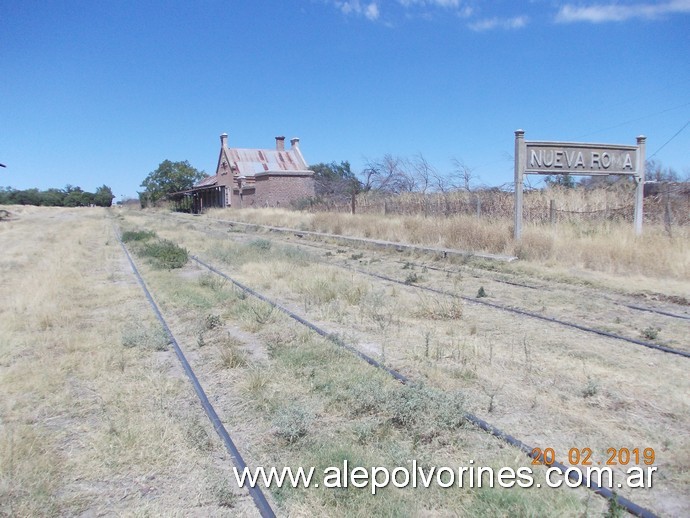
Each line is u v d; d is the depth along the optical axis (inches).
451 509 141.6
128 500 149.4
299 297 414.6
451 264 575.8
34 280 481.4
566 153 587.8
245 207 2065.7
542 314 351.3
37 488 153.6
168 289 449.7
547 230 609.3
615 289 418.6
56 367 252.8
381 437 180.2
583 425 186.5
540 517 135.3
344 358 255.9
